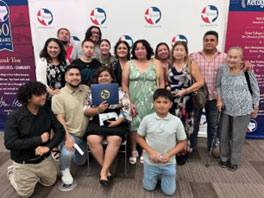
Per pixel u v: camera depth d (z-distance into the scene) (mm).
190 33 3057
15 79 3533
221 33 3014
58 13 3174
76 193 2043
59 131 2023
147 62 2430
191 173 2369
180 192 2055
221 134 2422
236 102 2211
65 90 2279
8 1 3217
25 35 3320
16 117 1820
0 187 2141
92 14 3125
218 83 2412
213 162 2607
